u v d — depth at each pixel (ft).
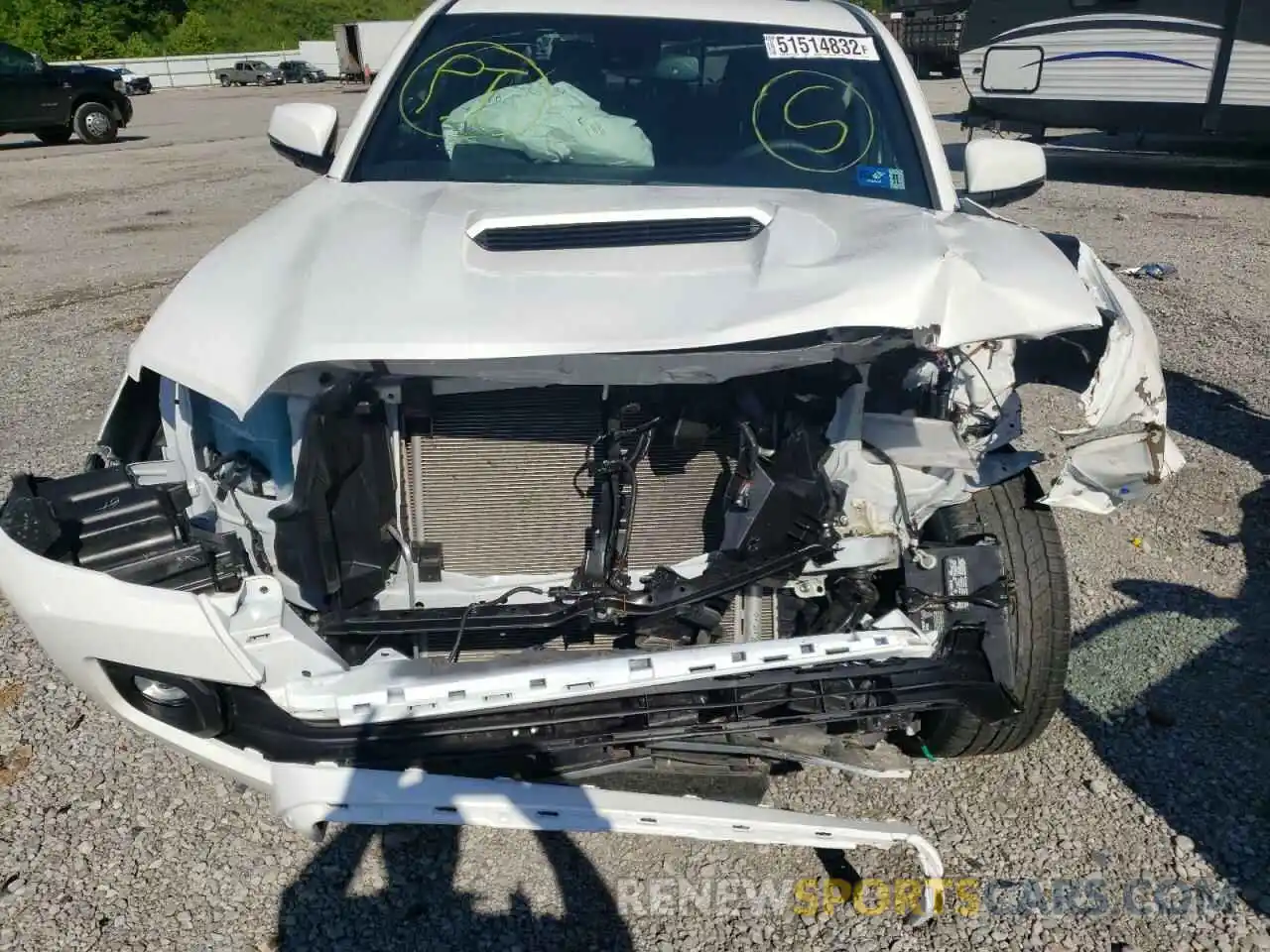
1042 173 10.43
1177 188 38.73
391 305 7.07
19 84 56.18
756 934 7.88
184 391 8.41
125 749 9.66
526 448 7.82
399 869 8.41
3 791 9.10
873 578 8.49
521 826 6.95
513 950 7.71
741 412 7.81
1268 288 24.81
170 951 7.63
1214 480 15.30
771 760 8.02
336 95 110.52
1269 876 8.40
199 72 147.95
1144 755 9.73
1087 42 36.58
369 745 6.94
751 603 8.16
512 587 8.05
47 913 7.89
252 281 7.65
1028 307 7.25
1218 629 11.68
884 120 10.47
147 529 7.44
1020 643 8.46
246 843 8.63
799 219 8.39
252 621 6.82
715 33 11.13
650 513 8.18
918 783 9.42
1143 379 8.29
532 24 11.24
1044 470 9.16
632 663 7.09
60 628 6.92
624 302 7.12
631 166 10.00
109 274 27.61
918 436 8.07
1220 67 33.68
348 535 7.61
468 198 9.04
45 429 16.92
